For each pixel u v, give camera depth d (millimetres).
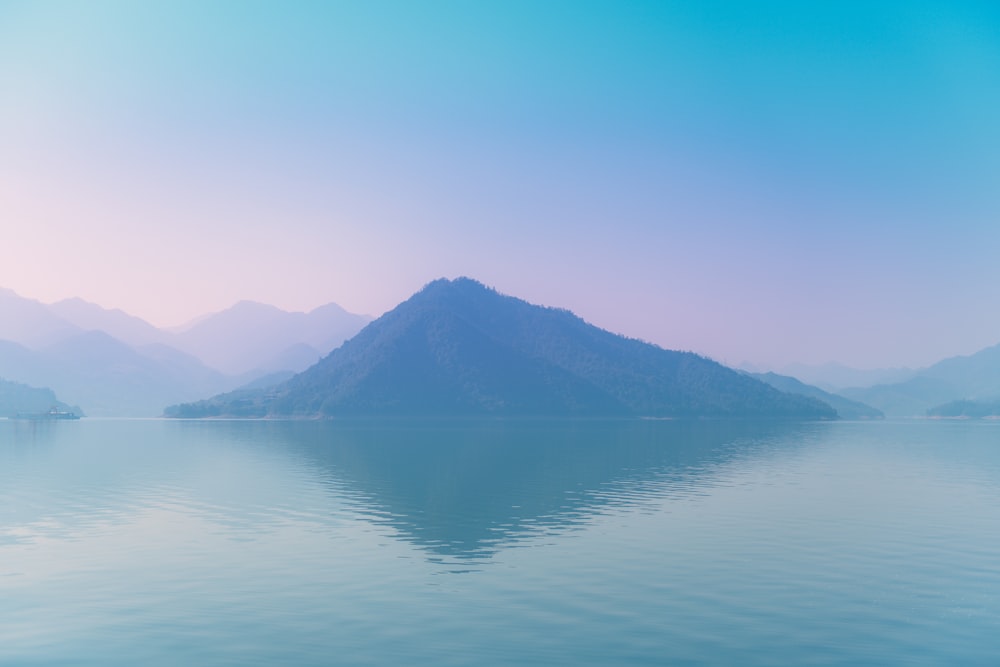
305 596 46531
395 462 143125
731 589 48125
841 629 41062
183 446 195875
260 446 196125
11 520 72500
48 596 46438
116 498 88438
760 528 69000
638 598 46156
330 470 125312
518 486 101750
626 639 39500
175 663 36594
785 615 43219
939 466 138375
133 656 37406
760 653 37844
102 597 46250
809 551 58938
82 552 58312
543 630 40750
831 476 117188
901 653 37938
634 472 123188
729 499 88750
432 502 85438
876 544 61375
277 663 36562
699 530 67812
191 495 91375
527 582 49750
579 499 88750
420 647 38375
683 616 42938
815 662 36875
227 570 52688
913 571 52625
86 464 137000
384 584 49188
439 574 51688
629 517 75188
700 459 153750
